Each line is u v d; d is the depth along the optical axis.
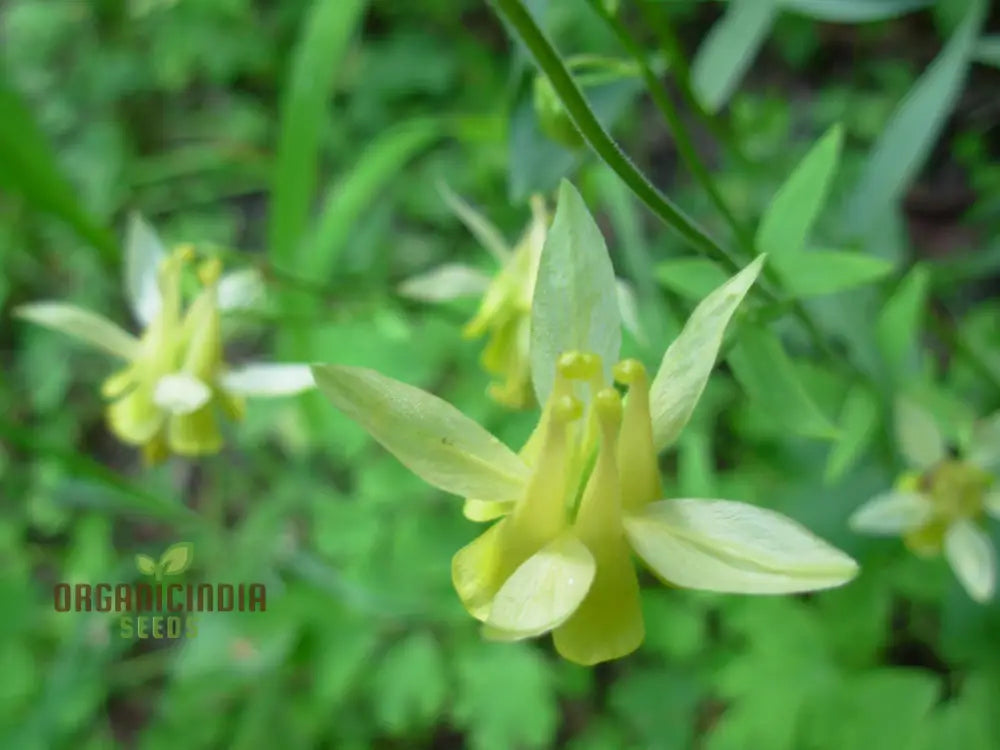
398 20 0.32
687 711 0.21
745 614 0.20
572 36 0.26
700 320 0.08
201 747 0.22
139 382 0.14
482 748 0.20
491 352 0.13
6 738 0.22
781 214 0.12
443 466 0.08
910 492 0.16
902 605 0.21
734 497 0.20
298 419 0.24
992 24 0.26
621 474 0.08
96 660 0.22
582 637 0.08
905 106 0.15
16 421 0.29
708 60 0.16
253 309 0.15
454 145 0.30
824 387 0.19
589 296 0.08
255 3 0.33
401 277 0.28
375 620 0.22
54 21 0.34
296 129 0.19
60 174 0.18
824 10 0.15
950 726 0.18
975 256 0.21
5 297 0.29
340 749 0.22
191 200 0.32
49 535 0.27
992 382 0.17
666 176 0.29
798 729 0.19
